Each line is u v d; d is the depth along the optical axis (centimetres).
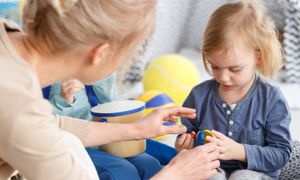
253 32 94
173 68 179
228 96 102
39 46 68
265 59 97
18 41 70
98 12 63
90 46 66
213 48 94
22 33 72
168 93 177
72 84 117
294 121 162
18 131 61
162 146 119
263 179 95
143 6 67
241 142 101
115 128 96
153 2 69
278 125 97
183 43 280
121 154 109
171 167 81
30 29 68
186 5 260
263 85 100
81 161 75
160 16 246
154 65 185
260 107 99
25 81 64
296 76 209
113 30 65
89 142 94
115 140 96
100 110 109
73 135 86
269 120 98
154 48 250
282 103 98
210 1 256
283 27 224
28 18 69
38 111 63
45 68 70
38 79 69
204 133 95
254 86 100
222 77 95
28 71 65
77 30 64
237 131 100
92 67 70
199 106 106
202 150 84
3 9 179
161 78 179
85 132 94
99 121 107
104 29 64
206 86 106
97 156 106
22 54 69
